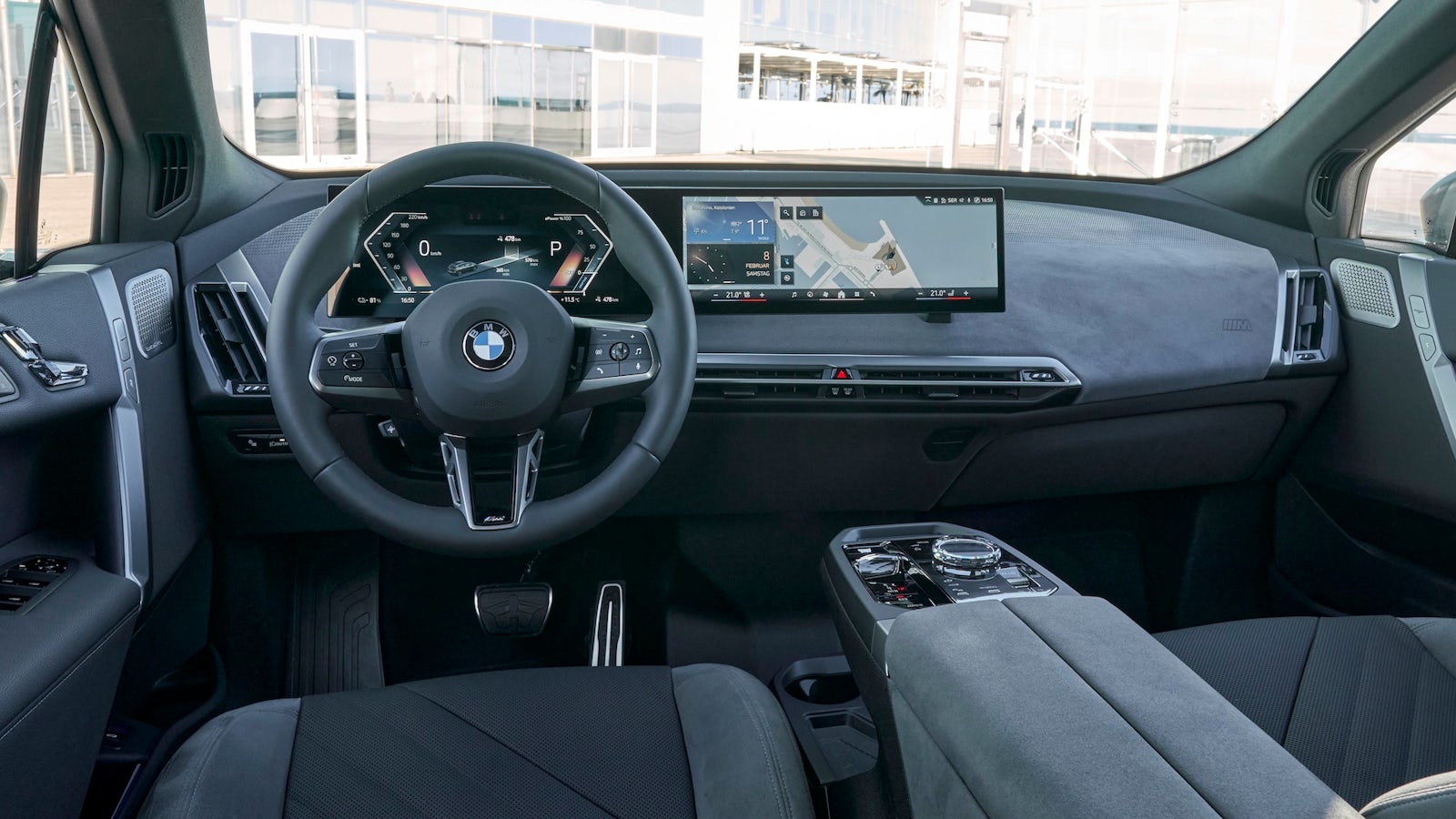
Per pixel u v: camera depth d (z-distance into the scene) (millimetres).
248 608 1748
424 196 1427
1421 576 1727
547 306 1150
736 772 919
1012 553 1173
